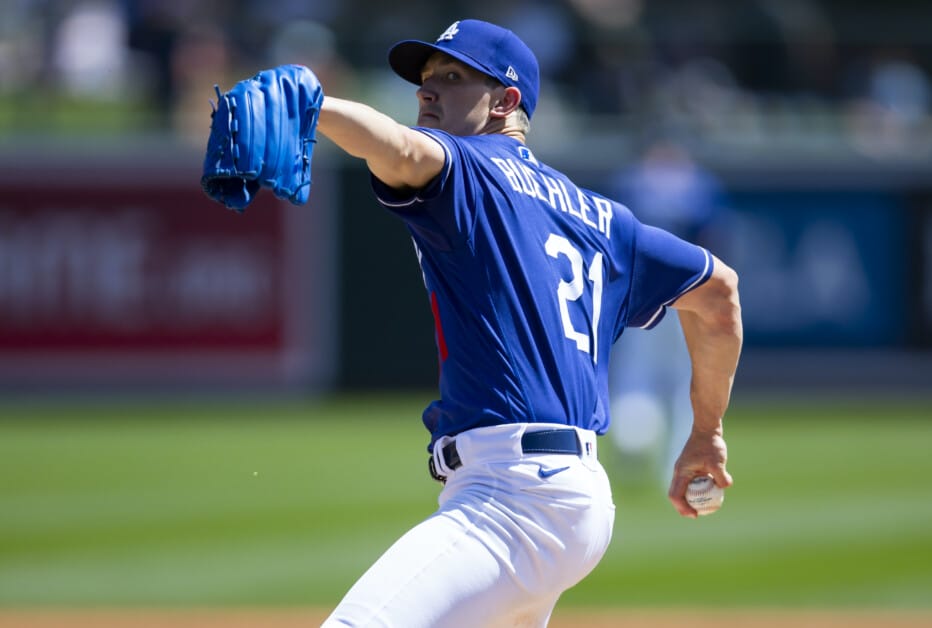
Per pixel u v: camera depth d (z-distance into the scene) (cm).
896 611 2633
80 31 5559
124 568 2942
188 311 5069
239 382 5103
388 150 1157
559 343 1261
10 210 4997
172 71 5431
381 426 4706
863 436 4588
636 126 5300
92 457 4178
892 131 5553
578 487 1234
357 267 5150
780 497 3666
